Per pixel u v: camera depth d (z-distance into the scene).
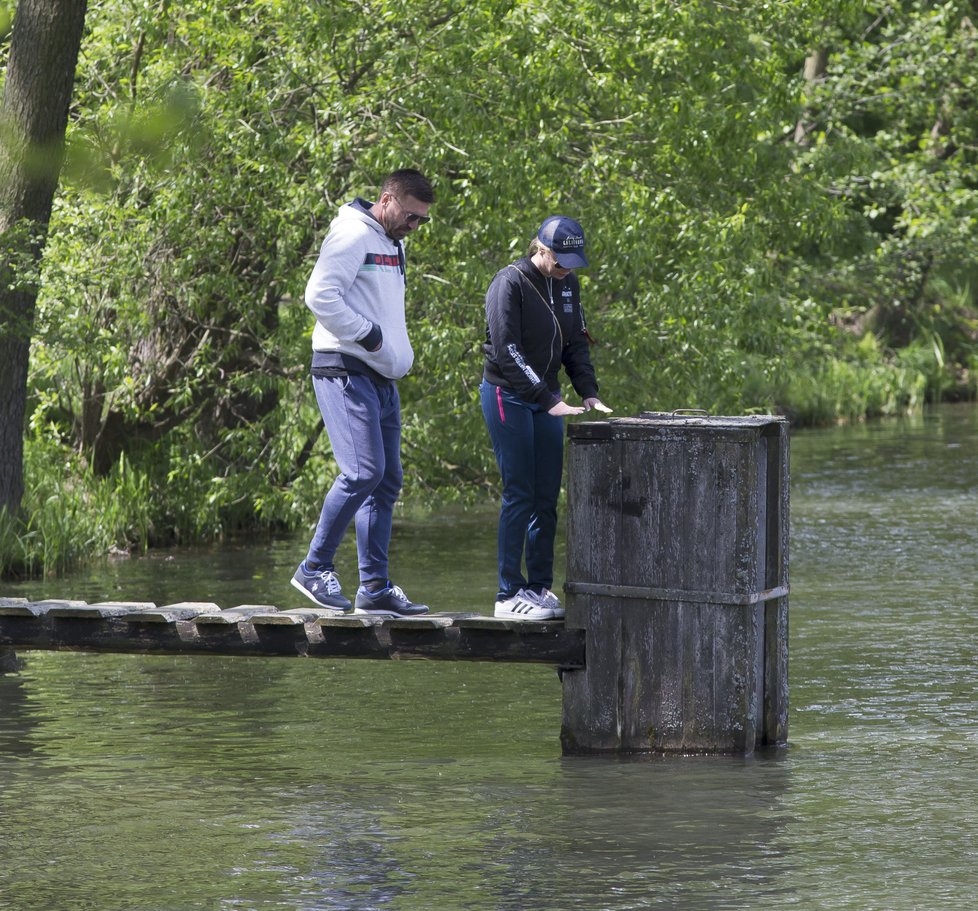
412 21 40.31
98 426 45.28
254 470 44.41
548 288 20.23
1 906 15.28
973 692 24.88
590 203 41.94
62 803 18.89
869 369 89.31
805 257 85.62
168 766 20.77
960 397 97.94
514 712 23.98
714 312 43.12
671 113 43.47
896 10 75.88
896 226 84.06
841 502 51.16
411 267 40.94
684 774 19.59
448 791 19.17
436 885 15.66
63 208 40.75
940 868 16.03
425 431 43.59
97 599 34.66
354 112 40.47
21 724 23.33
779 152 49.22
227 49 39.88
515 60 40.25
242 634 20.77
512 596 20.75
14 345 38.66
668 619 20.11
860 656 27.69
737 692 20.00
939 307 102.00
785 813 18.00
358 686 26.08
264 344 42.69
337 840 17.22
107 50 42.31
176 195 39.09
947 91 78.56
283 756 21.28
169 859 16.64
